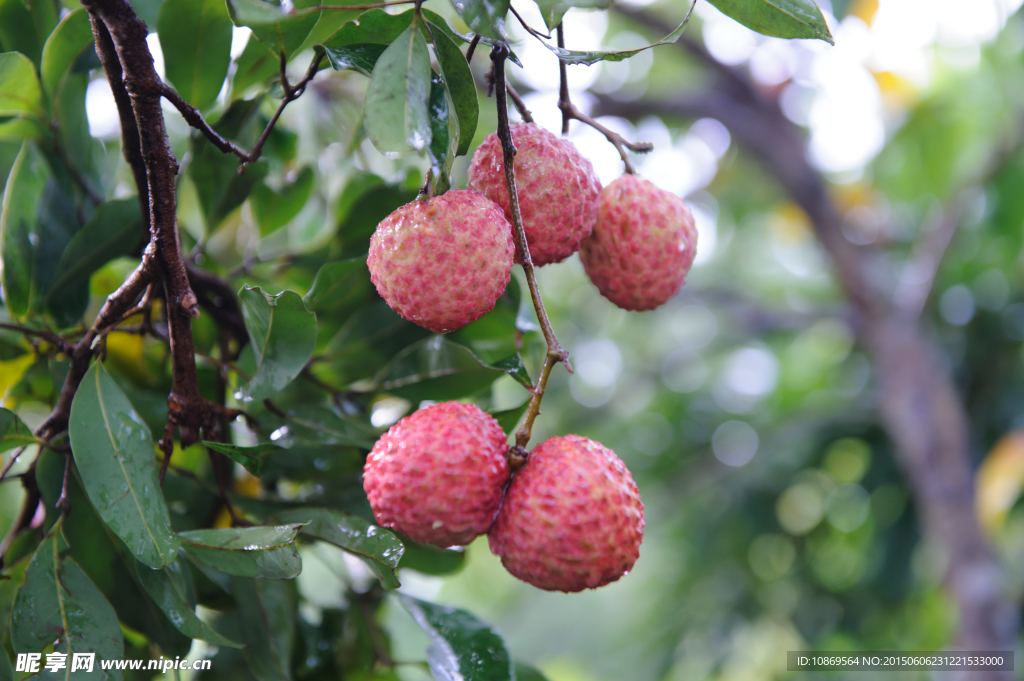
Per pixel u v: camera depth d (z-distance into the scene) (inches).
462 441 20.2
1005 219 57.1
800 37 20.3
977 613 48.6
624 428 72.9
